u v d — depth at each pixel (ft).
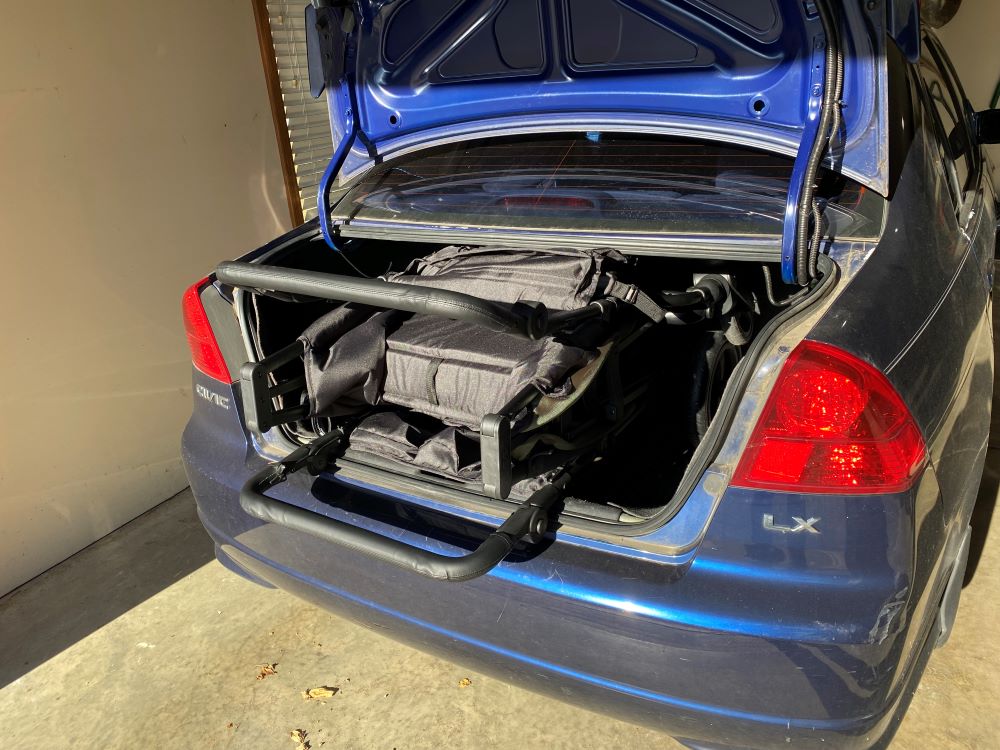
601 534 5.14
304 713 7.52
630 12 6.22
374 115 7.90
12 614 9.43
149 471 11.28
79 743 7.50
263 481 5.92
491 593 5.29
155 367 11.18
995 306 12.00
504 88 7.17
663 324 7.09
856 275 5.28
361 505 5.94
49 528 10.18
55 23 9.66
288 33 13.70
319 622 8.71
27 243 9.57
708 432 4.94
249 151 12.82
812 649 4.57
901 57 6.92
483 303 4.50
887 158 5.56
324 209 7.38
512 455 5.34
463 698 7.53
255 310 6.54
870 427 4.66
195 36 11.60
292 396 6.82
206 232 12.06
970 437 6.31
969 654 7.27
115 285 10.60
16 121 9.36
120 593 9.56
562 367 5.33
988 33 20.02
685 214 5.99
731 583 4.69
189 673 8.16
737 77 6.05
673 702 4.99
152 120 11.02
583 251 6.04
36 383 9.83
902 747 6.48
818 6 5.14
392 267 8.54
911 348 5.19
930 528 5.11
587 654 5.09
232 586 9.46
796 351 4.78
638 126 6.71
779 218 5.70
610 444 6.70
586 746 6.88
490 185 7.14
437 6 6.97
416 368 5.92
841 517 4.62
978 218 7.99
